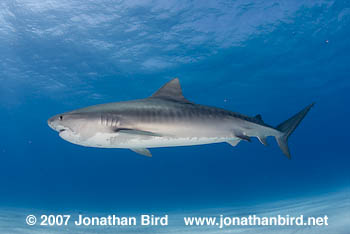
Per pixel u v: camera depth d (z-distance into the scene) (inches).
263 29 747.4
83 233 320.8
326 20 729.6
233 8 662.5
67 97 1172.5
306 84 1163.3
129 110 147.2
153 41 772.0
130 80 998.4
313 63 960.3
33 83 1028.5
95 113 141.9
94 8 645.3
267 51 852.6
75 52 815.1
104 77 970.7
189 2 638.5
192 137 159.3
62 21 687.1
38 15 663.8
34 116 1525.6
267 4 653.9
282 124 209.2
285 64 947.3
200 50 824.3
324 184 1135.0
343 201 421.1
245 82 1085.1
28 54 826.2
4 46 788.6
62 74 948.6
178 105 161.5
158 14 671.8
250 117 185.6
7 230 315.6
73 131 141.3
